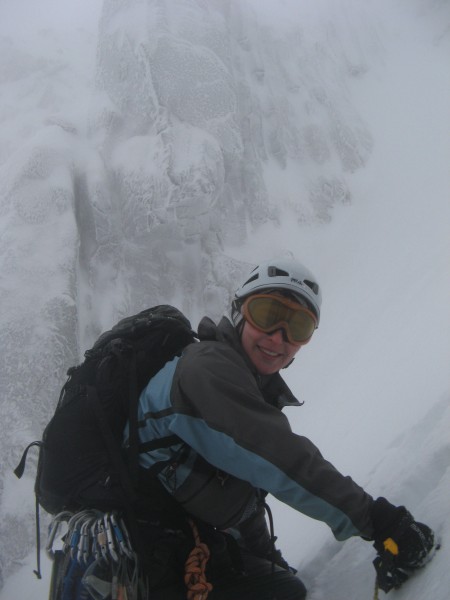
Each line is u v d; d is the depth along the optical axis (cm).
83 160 1175
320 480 170
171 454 182
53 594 191
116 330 200
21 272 995
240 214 1313
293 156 1485
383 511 174
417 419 328
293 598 205
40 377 909
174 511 189
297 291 192
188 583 184
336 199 1439
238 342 198
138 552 177
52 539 189
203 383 173
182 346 193
